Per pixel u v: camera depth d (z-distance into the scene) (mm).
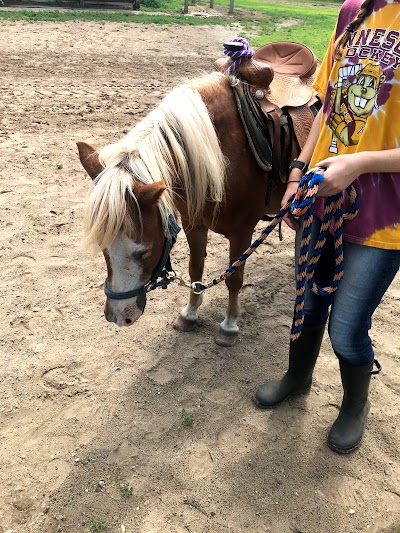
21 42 9570
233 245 2459
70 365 2564
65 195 4148
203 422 2275
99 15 13492
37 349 2656
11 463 2062
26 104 6125
